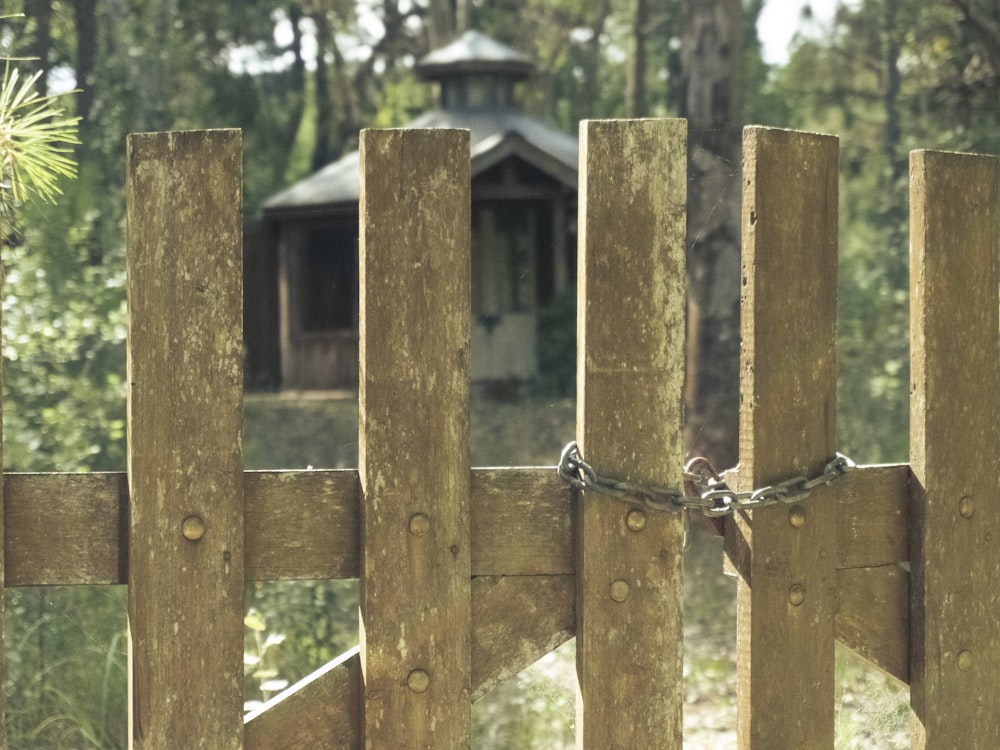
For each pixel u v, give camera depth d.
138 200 2.04
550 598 2.25
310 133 29.91
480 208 15.48
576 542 2.24
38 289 5.80
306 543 2.14
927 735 2.46
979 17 10.97
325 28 28.48
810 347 2.33
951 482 2.47
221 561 2.08
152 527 2.05
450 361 2.16
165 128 13.02
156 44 13.24
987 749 2.53
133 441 2.04
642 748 2.25
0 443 2.02
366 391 2.13
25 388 5.58
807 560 2.34
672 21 26.38
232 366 2.08
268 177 25.14
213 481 2.08
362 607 2.16
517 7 30.09
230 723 2.10
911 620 2.48
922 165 2.43
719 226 8.97
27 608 4.46
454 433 2.17
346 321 17.00
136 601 2.05
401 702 2.16
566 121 30.55
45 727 4.09
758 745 2.30
